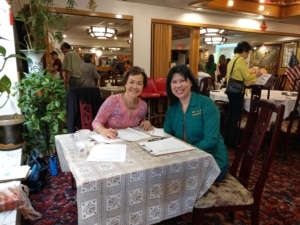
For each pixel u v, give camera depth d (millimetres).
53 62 3934
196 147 1428
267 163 1361
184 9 4844
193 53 5344
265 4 5148
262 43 7836
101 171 1048
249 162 1523
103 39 7133
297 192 2197
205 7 4609
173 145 1374
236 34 7156
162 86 4508
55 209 1908
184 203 1253
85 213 982
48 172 2494
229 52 8844
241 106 3213
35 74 2660
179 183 1195
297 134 2963
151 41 4734
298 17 5414
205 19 5129
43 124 2715
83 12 4059
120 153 1254
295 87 4762
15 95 2619
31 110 2592
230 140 3344
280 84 5328
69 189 2221
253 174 2541
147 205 1130
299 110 3113
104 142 1429
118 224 1075
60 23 3217
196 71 5414
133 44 4582
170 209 1212
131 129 1734
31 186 2119
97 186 980
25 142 2695
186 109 1596
